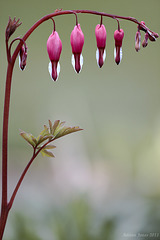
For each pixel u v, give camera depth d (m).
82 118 9.46
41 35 18.95
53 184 6.54
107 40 18.34
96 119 10.69
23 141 11.16
